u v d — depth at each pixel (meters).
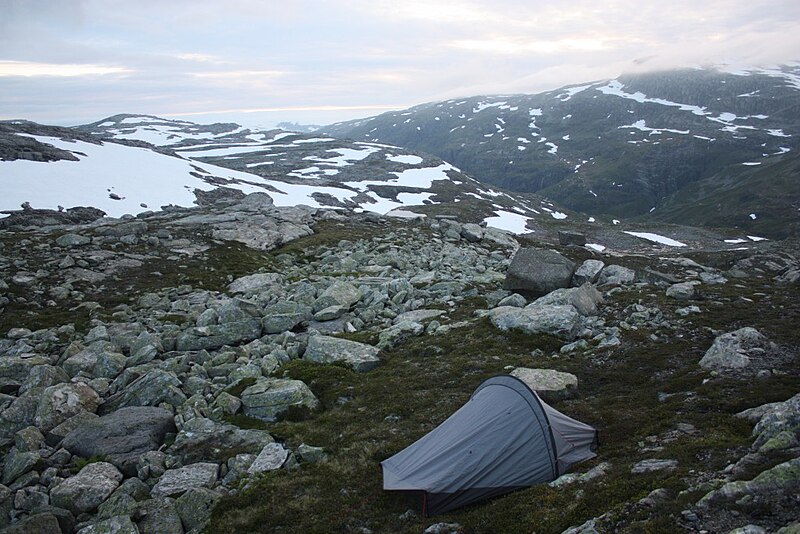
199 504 14.92
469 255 55.25
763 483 10.48
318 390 23.27
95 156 148.75
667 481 11.98
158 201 120.94
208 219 68.06
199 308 36.47
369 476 16.05
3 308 35.84
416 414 19.91
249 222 67.44
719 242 150.62
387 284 39.09
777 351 21.12
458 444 15.27
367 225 77.69
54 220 91.75
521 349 25.94
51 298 38.28
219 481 16.50
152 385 22.41
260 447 18.28
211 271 47.72
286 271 49.84
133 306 38.00
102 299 38.94
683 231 169.12
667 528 10.07
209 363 26.34
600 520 11.08
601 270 38.56
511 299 32.47
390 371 24.64
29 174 118.88
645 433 16.11
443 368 24.14
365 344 27.70
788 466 10.66
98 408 21.94
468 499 14.27
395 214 91.44
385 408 20.61
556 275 36.03
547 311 28.22
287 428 19.67
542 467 14.78
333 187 191.38
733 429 15.10
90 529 13.65
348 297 35.31
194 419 19.86
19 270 42.84
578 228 169.25
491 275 43.81
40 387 22.56
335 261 53.06
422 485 14.19
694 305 28.84
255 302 36.28
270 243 60.72
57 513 14.16
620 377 21.62
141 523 14.22
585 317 29.22
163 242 55.50
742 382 18.62
